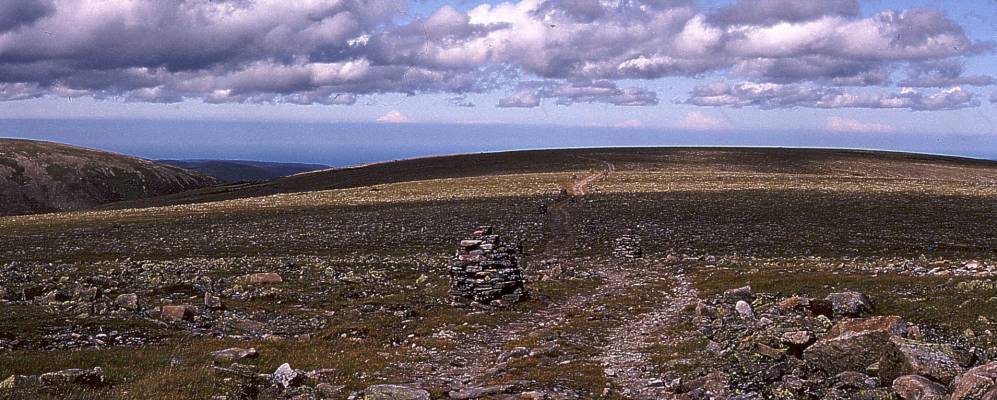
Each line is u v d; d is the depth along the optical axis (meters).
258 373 17.69
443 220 73.62
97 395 14.31
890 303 23.80
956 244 51.25
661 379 17.86
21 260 47.47
